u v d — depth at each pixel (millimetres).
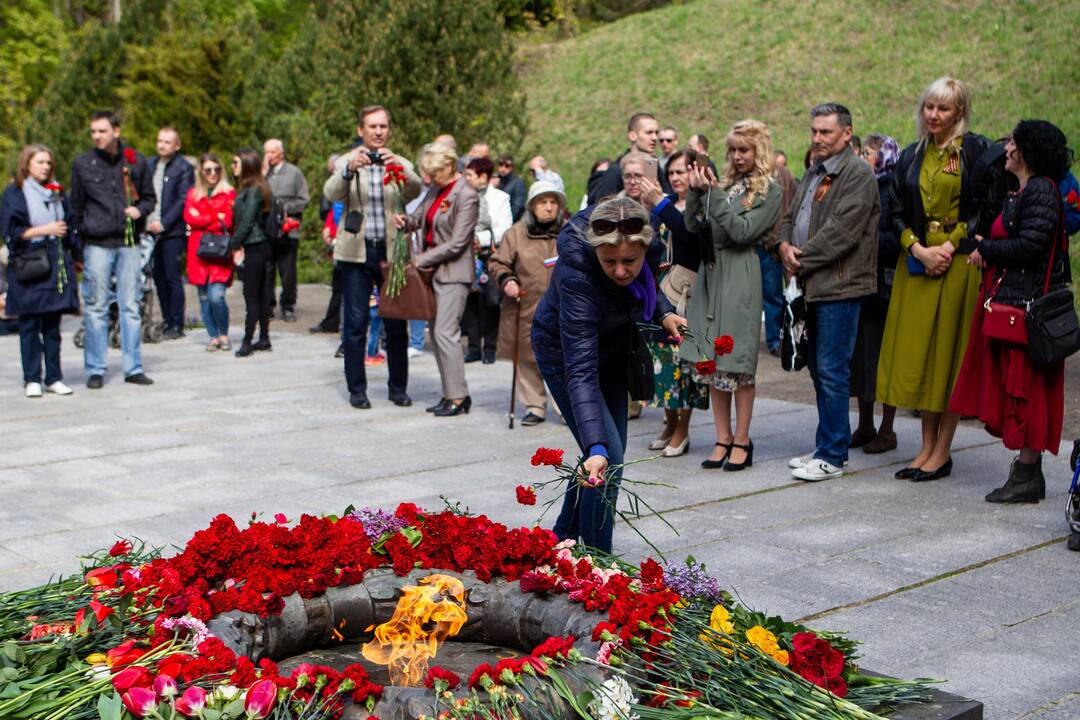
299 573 3607
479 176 11016
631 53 30531
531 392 8711
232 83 21859
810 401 9734
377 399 9773
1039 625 4582
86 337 10406
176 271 13516
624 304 4516
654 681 3246
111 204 10258
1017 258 6066
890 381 7043
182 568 3600
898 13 27547
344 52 19641
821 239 6820
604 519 4387
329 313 13945
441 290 8977
